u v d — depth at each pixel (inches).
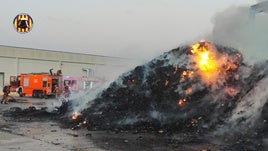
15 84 1738.4
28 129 494.3
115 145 375.2
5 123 561.9
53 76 1619.1
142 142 392.8
